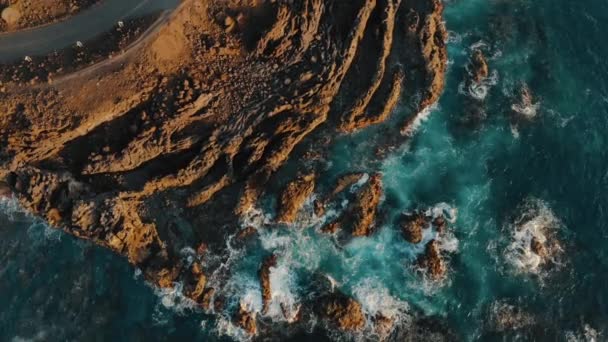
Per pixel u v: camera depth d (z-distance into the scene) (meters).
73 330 41.53
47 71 41.19
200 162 42.56
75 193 42.03
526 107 45.31
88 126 41.53
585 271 41.81
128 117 42.47
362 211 42.62
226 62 43.59
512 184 43.81
